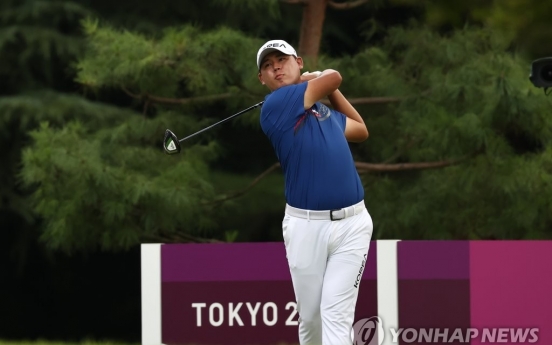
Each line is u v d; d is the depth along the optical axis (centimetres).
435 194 3184
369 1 3509
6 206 4953
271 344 2183
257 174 4981
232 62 3123
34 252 5625
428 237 3173
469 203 3152
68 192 3017
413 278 2131
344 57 3388
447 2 4156
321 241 1641
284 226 1684
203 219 3272
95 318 5744
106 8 4878
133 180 3044
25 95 4634
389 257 2133
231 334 2188
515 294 2128
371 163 3506
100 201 3023
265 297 2186
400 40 3391
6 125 4691
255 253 2189
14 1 4856
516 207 2986
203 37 3091
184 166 3136
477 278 2130
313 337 1741
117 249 3281
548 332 2123
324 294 1647
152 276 2200
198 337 2191
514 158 3028
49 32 4706
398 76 3341
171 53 3056
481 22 4216
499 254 2133
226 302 2191
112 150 3216
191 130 3372
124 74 3106
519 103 2869
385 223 3259
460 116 3086
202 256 2197
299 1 3344
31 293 5769
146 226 3081
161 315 2198
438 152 3234
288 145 1638
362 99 3272
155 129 3294
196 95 3331
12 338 5738
